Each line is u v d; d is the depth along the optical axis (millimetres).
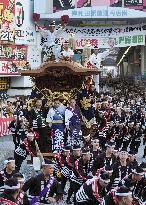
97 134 19938
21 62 34312
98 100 22672
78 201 9656
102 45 39250
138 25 39062
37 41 36000
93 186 9406
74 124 18344
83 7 37812
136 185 9820
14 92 35438
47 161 9781
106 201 7918
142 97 41125
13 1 33406
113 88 60688
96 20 38812
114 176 10320
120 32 39344
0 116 27547
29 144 16297
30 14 35969
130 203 7336
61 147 17641
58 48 19297
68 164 12852
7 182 7727
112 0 37906
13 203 7602
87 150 11961
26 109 18922
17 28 34281
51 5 37781
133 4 37688
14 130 20625
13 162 9703
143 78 54062
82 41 39156
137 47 61875
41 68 18812
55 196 9898
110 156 11953
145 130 22781
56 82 19250
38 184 9500
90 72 18812
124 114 22641
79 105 19797
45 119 18406
